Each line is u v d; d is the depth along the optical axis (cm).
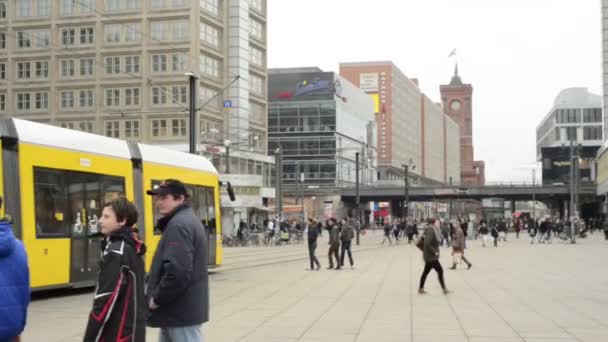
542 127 19512
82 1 7256
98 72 7225
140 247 610
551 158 12862
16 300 564
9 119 1603
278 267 2927
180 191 644
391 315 1433
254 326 1284
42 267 1647
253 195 5981
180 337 631
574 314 1458
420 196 11725
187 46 7219
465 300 1705
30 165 1633
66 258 1725
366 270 2734
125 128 7212
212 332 1216
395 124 19838
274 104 13362
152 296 623
